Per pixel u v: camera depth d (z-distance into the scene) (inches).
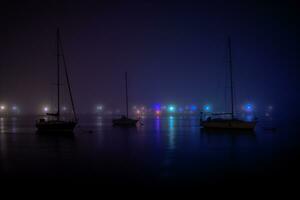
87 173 652.1
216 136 1562.5
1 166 738.2
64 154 943.7
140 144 1214.9
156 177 612.1
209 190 515.8
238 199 468.8
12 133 1840.6
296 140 1338.6
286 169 690.8
